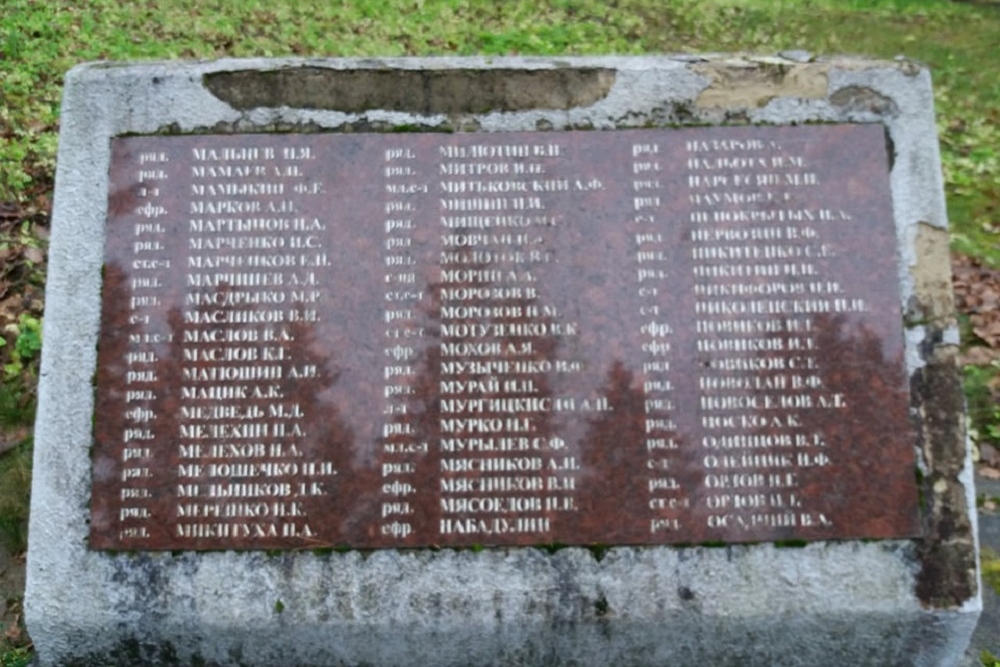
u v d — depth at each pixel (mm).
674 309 3604
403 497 3494
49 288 3645
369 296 3619
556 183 3715
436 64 3826
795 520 3471
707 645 3471
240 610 3445
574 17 7930
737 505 3480
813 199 3693
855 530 3465
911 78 3811
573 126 3775
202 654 3488
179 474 3516
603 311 3604
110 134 3764
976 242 6309
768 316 3596
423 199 3699
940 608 3424
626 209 3688
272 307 3615
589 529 3471
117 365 3582
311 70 3816
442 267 3641
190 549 3477
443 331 3594
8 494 4547
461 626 3443
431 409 3541
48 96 6445
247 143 3748
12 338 5172
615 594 3441
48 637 3473
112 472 3520
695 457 3508
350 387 3559
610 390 3549
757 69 3822
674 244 3654
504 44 7414
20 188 5844
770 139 3750
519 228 3674
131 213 3693
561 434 3523
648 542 3463
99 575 3467
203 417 3545
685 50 7660
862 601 3430
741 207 3686
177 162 3734
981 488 4934
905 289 3631
